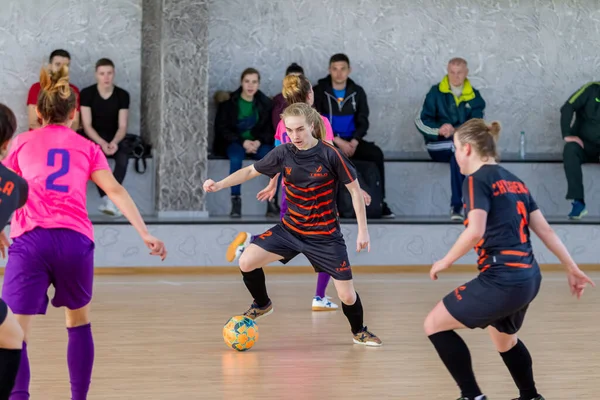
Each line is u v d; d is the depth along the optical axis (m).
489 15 11.94
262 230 9.91
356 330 6.17
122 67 10.84
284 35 11.54
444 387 5.07
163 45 10.19
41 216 4.06
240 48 11.45
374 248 10.11
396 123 11.88
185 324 6.83
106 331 6.52
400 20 11.79
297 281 9.20
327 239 5.99
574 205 10.80
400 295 8.35
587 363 5.70
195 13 10.27
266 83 11.54
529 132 12.10
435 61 11.89
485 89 11.98
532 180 11.30
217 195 10.84
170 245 9.75
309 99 6.57
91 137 10.14
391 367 5.54
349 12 11.67
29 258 4.00
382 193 10.48
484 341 6.32
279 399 4.78
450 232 10.23
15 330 3.66
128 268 9.69
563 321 7.11
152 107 10.76
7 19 10.57
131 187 10.55
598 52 12.15
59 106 4.26
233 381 5.16
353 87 10.75
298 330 6.66
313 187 5.88
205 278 9.25
